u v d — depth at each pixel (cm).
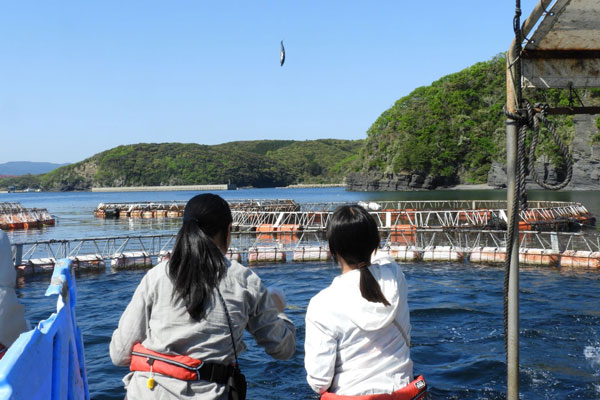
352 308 244
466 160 16062
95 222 6288
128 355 248
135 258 2259
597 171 11712
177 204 7681
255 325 262
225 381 243
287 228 4109
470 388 779
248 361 931
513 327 441
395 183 16788
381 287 252
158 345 238
